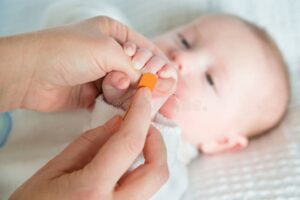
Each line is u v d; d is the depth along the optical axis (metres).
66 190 0.27
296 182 0.38
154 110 0.34
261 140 0.45
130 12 0.55
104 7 0.50
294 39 0.50
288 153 0.41
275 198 0.38
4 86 0.32
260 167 0.41
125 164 0.28
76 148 0.29
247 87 0.44
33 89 0.33
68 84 0.33
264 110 0.45
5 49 0.31
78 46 0.31
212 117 0.43
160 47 0.44
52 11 0.48
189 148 0.44
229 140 0.45
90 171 0.27
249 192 0.39
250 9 0.52
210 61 0.43
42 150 0.40
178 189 0.38
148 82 0.31
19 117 0.41
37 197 0.28
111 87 0.32
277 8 0.52
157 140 0.30
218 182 0.40
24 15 0.55
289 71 0.49
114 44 0.32
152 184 0.29
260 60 0.45
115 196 0.28
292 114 0.45
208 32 0.45
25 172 0.39
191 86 0.42
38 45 0.31
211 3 0.53
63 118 0.41
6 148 0.40
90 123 0.35
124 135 0.28
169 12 0.54
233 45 0.44
